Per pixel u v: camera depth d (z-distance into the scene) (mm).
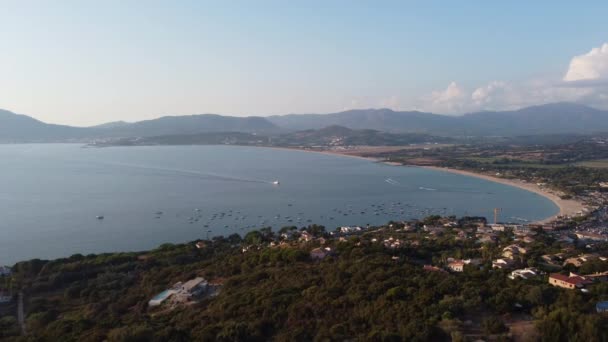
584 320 59406
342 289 85500
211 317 82688
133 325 80562
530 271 107375
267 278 107812
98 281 128250
